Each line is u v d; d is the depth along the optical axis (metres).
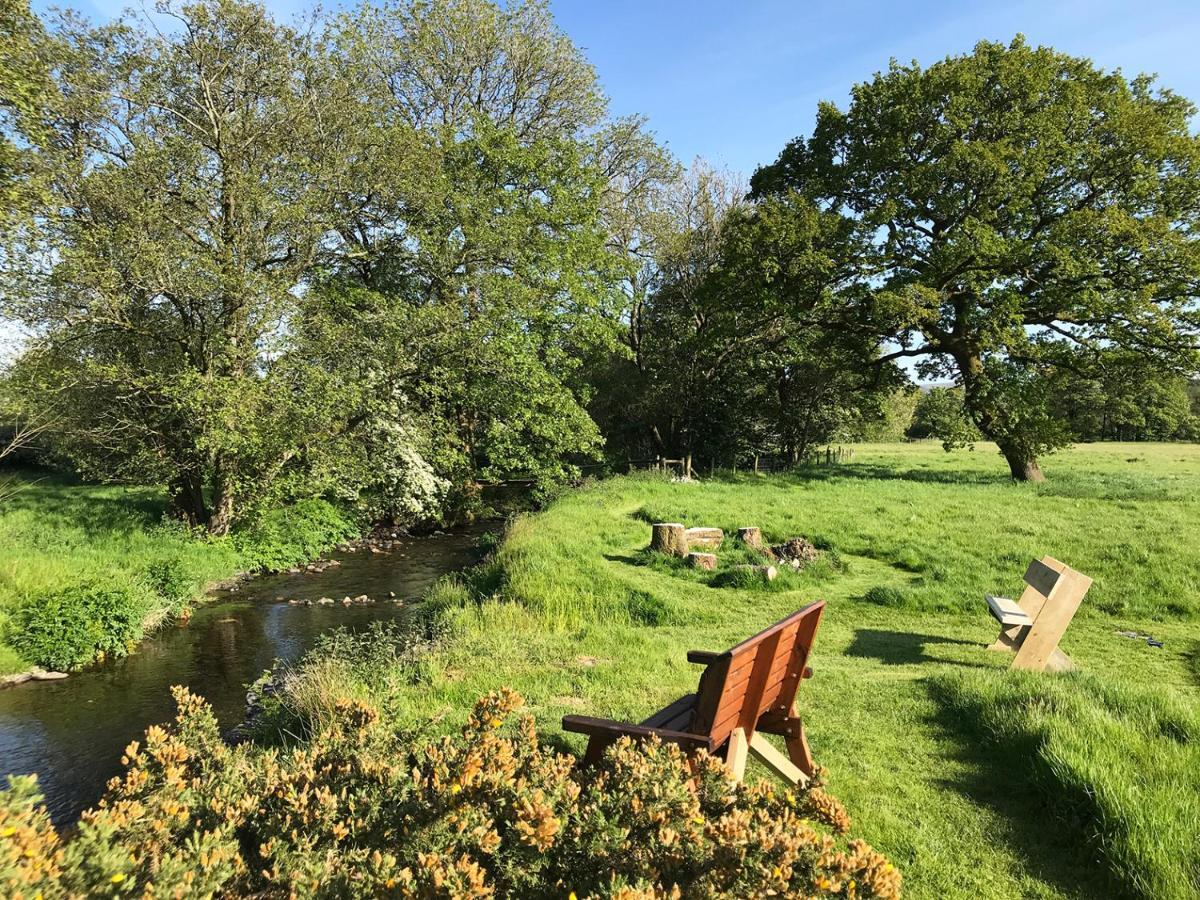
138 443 15.92
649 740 3.09
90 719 7.64
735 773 3.39
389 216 20.53
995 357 23.89
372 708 3.48
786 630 3.82
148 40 15.45
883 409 33.62
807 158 28.45
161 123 15.65
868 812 4.07
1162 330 21.19
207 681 8.82
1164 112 23.47
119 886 2.05
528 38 25.52
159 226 14.59
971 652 7.79
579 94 26.61
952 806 4.16
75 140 14.45
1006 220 23.25
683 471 28.66
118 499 19.62
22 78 11.84
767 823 2.42
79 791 6.07
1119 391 24.97
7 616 9.87
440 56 24.02
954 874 3.49
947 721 5.49
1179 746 4.50
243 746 3.80
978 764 4.73
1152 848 3.38
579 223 25.11
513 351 20.06
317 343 16.61
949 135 22.86
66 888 1.99
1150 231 20.64
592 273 25.95
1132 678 6.88
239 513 17.09
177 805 2.54
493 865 2.45
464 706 5.86
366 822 2.57
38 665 9.23
